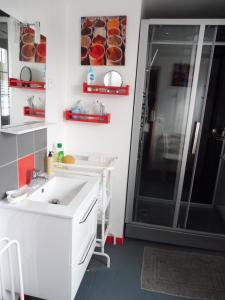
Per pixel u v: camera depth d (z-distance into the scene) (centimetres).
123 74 194
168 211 262
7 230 133
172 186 272
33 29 147
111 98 200
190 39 202
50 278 135
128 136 205
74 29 194
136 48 188
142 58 196
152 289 173
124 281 179
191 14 241
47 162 179
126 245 225
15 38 131
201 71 220
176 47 212
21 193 141
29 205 130
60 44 187
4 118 128
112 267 193
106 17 185
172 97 232
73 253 129
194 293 171
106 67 195
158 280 182
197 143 226
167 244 229
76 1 188
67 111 203
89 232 164
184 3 213
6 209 129
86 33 191
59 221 123
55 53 181
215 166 292
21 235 132
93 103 204
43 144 179
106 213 218
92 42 192
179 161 225
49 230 127
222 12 233
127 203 226
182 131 224
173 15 245
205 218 270
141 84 201
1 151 129
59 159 196
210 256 212
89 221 160
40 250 132
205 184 311
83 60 197
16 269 139
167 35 204
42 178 168
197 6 220
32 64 151
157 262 202
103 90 193
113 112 203
